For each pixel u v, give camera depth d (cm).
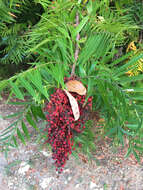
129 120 57
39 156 95
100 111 72
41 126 112
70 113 47
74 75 54
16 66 157
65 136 49
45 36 61
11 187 82
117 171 86
